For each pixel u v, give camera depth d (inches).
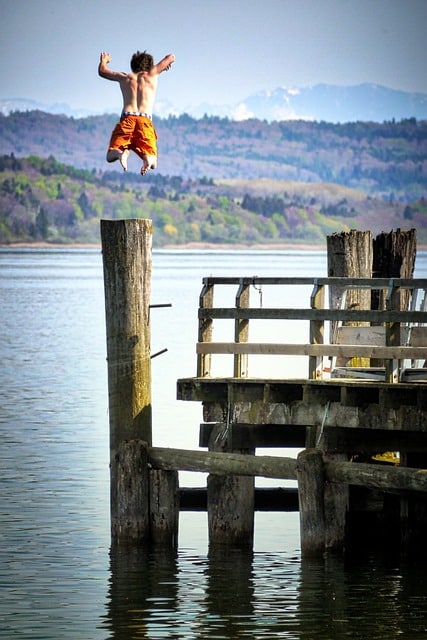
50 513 1689.2
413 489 1267.2
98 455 2100.1
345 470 1332.4
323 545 1376.7
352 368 1502.2
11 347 4133.9
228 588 1346.0
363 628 1222.9
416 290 1544.0
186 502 1499.8
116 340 1446.9
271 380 1390.3
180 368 3388.3
